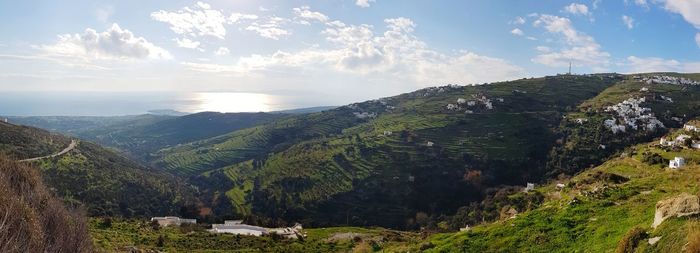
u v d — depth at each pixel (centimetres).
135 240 6247
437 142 16525
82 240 2458
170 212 12838
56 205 2484
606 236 2620
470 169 13888
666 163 7119
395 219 11806
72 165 12406
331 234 7825
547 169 13438
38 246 1900
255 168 19000
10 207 1814
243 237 7344
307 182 14988
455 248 3250
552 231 3034
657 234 1964
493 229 3441
